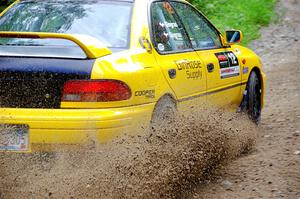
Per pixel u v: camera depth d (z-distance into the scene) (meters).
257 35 22.09
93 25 7.21
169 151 6.98
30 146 6.20
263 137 9.40
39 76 6.24
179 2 8.53
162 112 7.11
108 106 6.26
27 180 6.43
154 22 7.53
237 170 7.67
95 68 6.25
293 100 12.48
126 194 6.29
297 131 9.57
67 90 6.21
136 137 6.54
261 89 10.47
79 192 6.32
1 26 7.62
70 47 6.62
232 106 9.35
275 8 26.72
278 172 7.44
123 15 7.32
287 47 20.64
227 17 23.00
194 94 7.91
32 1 7.95
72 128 6.12
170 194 6.65
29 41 6.95
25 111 6.21
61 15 7.42
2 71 6.30
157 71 7.00
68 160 6.29
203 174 7.41
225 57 9.05
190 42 8.26
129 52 6.79
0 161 6.32
